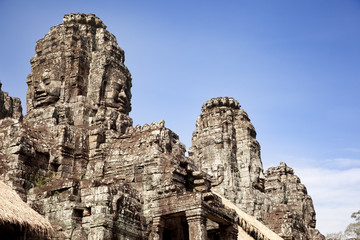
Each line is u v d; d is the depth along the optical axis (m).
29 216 23.38
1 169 29.92
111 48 41.97
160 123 35.47
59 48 40.78
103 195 27.05
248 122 58.03
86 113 38.41
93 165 34.53
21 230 23.03
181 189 31.09
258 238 41.72
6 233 23.61
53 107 37.91
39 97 39.53
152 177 31.70
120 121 38.19
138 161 33.25
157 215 28.27
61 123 36.75
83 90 39.91
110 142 35.84
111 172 33.94
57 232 25.69
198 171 32.72
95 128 36.06
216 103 59.84
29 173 31.28
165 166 31.70
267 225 51.66
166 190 29.77
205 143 55.78
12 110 49.28
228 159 54.09
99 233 25.78
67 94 39.06
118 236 26.84
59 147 33.97
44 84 39.81
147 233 29.11
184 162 33.09
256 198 53.00
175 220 30.62
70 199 27.33
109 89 40.53
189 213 27.09
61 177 33.12
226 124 56.69
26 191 29.97
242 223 41.81
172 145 36.03
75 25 42.16
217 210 28.84
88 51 41.62
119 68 42.03
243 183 53.97
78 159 34.56
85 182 28.77
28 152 31.58
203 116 59.56
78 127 36.19
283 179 69.94
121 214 27.56
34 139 33.16
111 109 39.09
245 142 56.44
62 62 40.19
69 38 41.19
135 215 28.75
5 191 24.47
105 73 40.59
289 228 50.56
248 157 55.38
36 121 37.47
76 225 26.58
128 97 43.19
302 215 67.75
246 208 51.94
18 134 32.22
